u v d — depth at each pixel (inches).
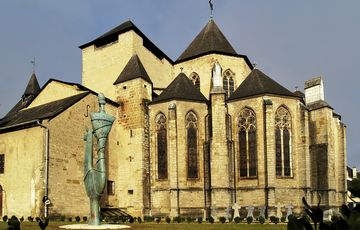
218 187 1761.8
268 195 1742.1
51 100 1943.9
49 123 1582.2
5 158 1669.5
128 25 2203.5
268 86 1909.4
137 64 2052.2
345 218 133.2
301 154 1845.5
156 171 1919.3
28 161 1582.2
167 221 1558.8
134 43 2174.0
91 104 1819.6
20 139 1631.4
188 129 1911.9
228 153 1802.4
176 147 1852.9
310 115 2050.9
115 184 1934.1
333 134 2106.3
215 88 1854.1
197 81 2316.7
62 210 1579.7
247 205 1796.3
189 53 2429.9
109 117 1039.6
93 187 1031.6
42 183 1521.9
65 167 1627.7
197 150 1907.0
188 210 1827.0
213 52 2268.7
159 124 1952.5
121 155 1977.1
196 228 1141.7
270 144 1779.0
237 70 2294.5
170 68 2470.5
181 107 1913.1
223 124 1811.0
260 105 1847.9
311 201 1894.7
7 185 1636.3
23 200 1567.4
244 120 1881.2
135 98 1984.5
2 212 1630.2
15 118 1892.2
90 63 2315.5
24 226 1113.4
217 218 1720.0
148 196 1900.8
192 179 1867.6
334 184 1950.1
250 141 1852.9
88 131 1050.1
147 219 1696.6
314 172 1979.6
